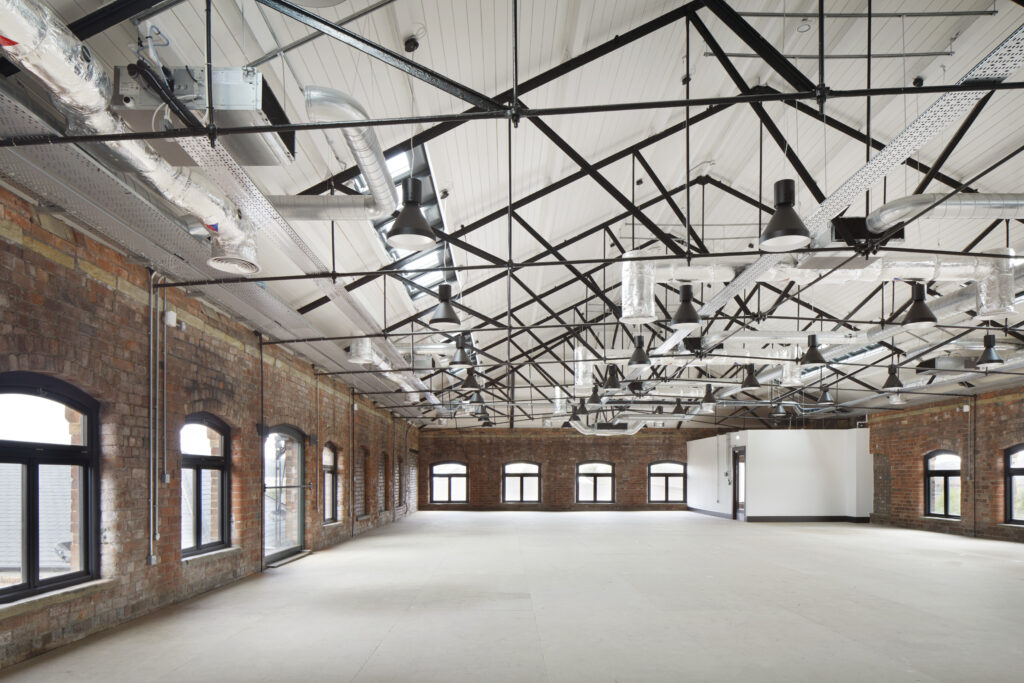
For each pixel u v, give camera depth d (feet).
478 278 32.76
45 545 15.30
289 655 14.98
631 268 21.80
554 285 39.40
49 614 14.87
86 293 15.75
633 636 16.89
